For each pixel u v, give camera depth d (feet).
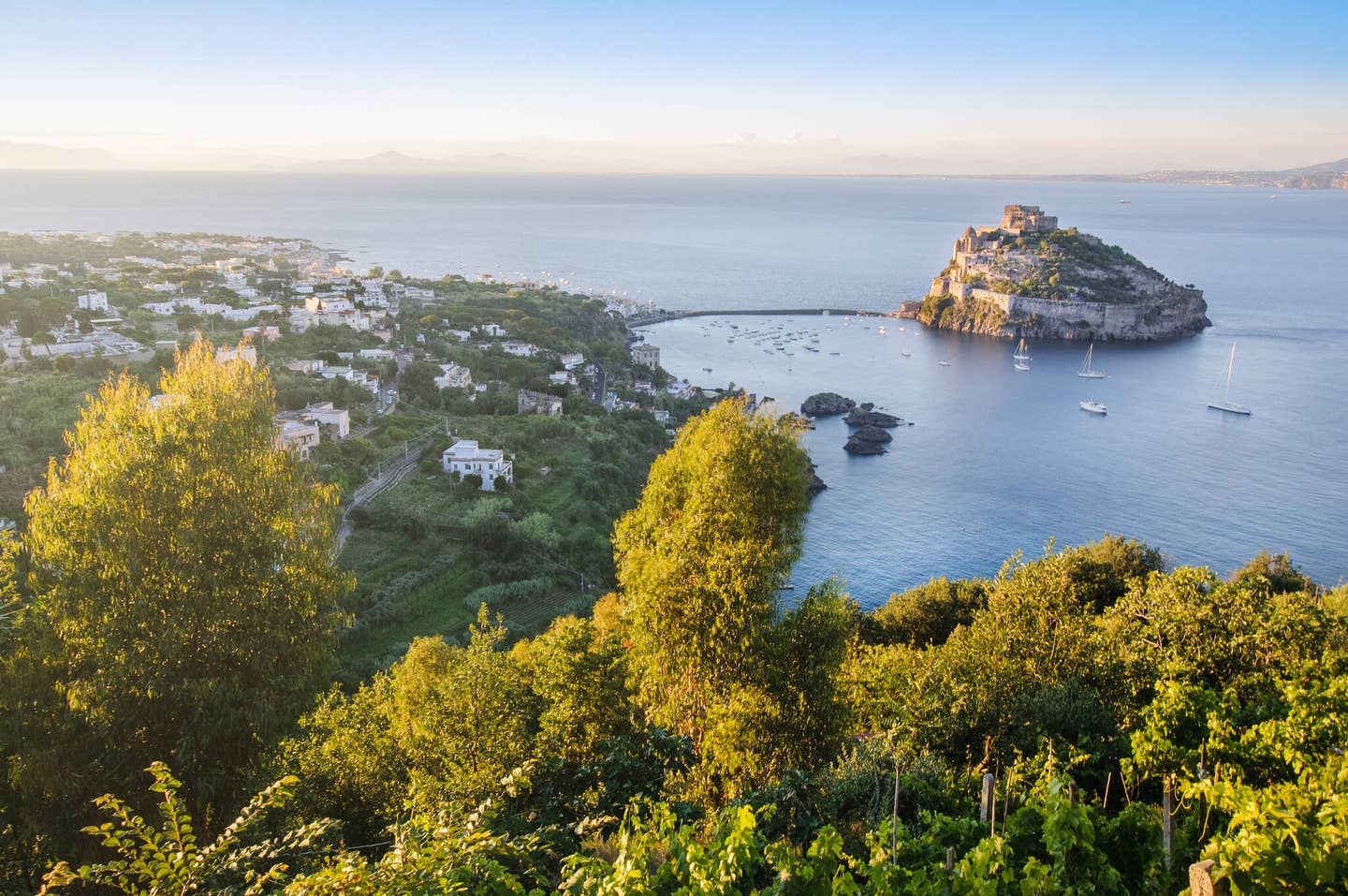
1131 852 52.80
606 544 289.12
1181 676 84.84
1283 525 375.66
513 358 561.02
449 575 250.57
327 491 74.90
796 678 74.69
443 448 347.36
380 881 36.32
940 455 488.44
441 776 66.18
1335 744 61.05
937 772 72.28
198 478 65.98
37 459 242.58
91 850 61.21
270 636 67.15
